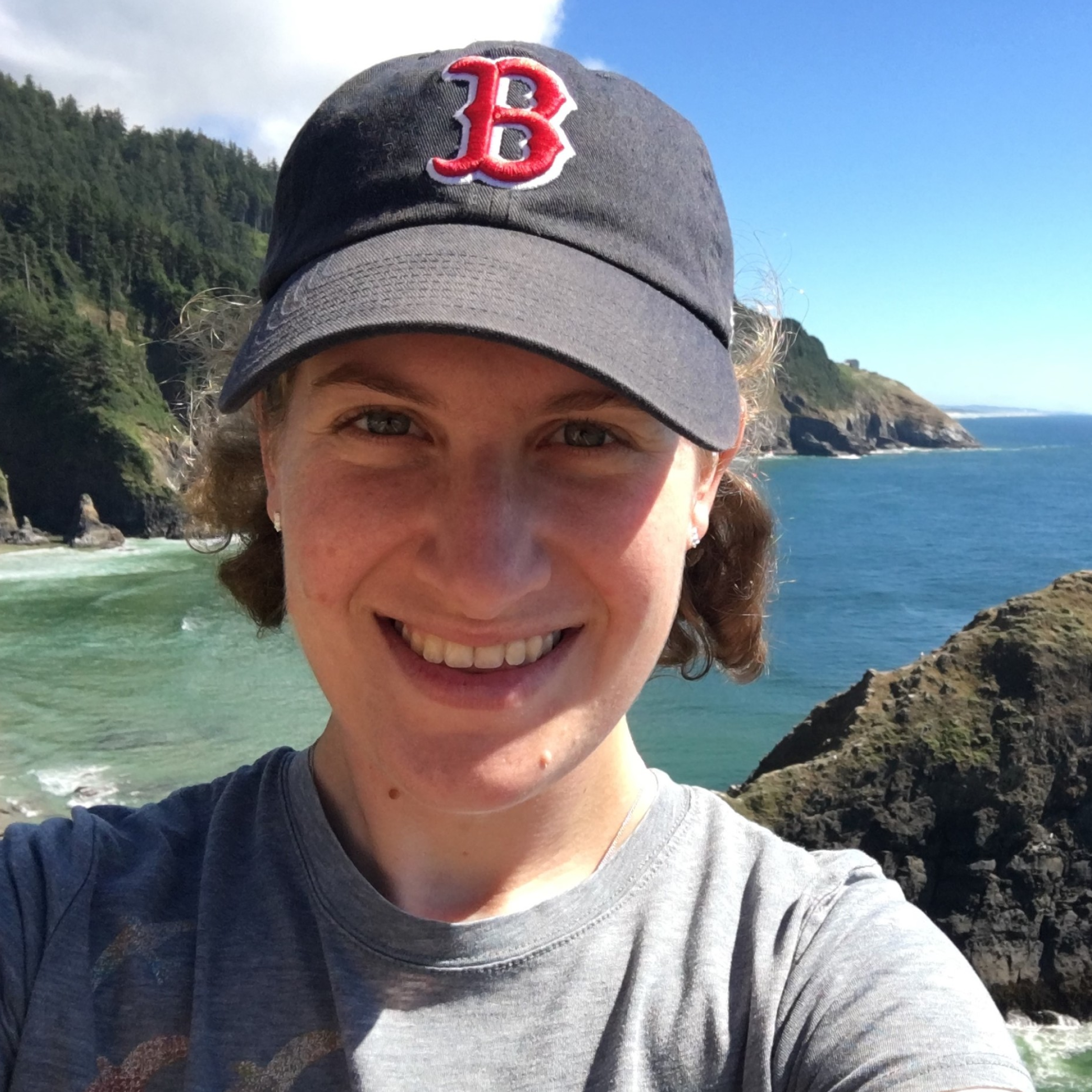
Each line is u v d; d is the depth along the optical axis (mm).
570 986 353
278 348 341
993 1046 318
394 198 357
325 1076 345
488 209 349
